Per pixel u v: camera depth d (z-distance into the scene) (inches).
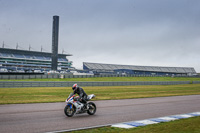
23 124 336.5
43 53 5531.5
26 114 432.1
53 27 3627.0
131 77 2962.6
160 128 309.1
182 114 461.1
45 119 382.9
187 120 377.1
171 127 315.9
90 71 4045.3
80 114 449.1
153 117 419.8
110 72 4190.5
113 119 394.0
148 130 296.7
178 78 3326.8
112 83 1673.2
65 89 1213.1
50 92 1010.7
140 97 879.1
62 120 377.7
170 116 430.3
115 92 1099.3
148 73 4483.3
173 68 5290.4
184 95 1023.0
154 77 3257.9
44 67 5344.5
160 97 904.9
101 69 4439.0
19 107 538.0
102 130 301.1
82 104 427.8
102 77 2628.0
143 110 514.9
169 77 3440.0
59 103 638.5
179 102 708.7
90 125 340.2
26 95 850.8
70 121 370.0
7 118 385.7
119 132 286.0
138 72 4325.8
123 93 1053.2
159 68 5191.9
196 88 1609.3
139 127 319.9
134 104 637.9
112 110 509.4
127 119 395.2
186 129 302.4
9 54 5029.5
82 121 371.2
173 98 859.4
